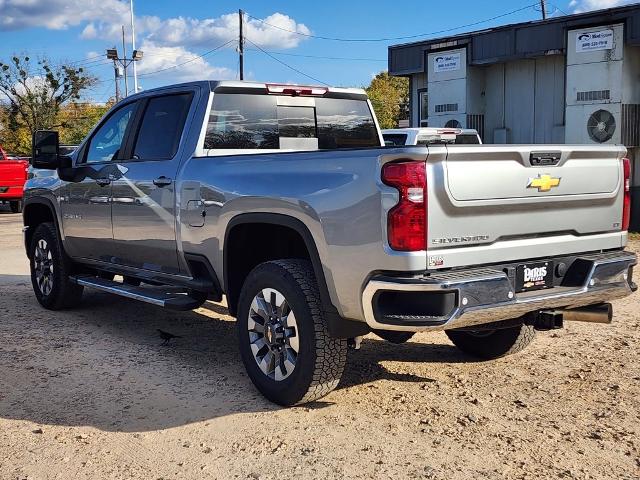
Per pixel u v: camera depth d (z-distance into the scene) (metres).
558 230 4.31
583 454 3.77
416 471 3.56
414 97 19.56
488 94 17.81
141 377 5.05
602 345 5.83
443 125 18.08
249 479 3.50
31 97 42.84
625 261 4.55
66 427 4.16
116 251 6.09
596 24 14.29
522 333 5.20
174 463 3.68
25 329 6.40
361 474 3.54
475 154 3.83
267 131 5.68
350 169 3.96
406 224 3.70
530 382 4.93
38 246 7.23
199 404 4.52
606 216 4.59
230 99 5.45
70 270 6.96
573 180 4.31
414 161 3.70
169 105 5.64
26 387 4.83
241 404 4.52
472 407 4.45
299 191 4.22
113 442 3.95
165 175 5.36
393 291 3.77
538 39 15.78
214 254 4.95
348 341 4.43
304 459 3.71
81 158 6.57
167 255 5.46
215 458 3.74
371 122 6.43
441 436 4.00
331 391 4.48
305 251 4.80
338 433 4.05
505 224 4.03
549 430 4.09
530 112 16.98
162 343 5.95
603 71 14.22
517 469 3.59
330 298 4.11
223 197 4.78
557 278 4.35
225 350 5.76
